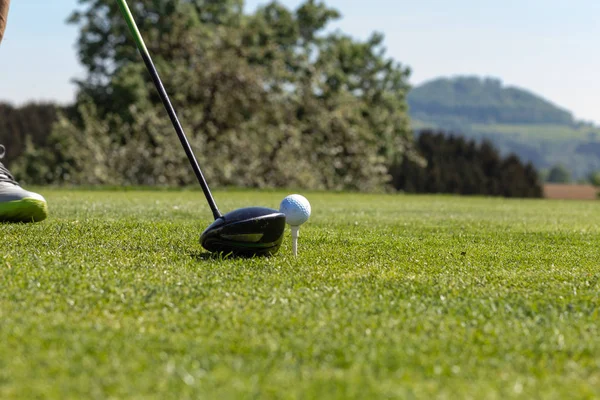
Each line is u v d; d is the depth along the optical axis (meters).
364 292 2.43
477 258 3.41
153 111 18.70
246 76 19.92
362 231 4.67
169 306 2.13
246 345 1.74
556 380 1.54
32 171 21.02
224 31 21.14
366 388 1.45
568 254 3.69
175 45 21.73
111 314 2.02
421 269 3.00
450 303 2.28
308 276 2.72
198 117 18.59
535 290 2.55
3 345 1.67
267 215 3.11
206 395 1.39
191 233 4.05
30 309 2.04
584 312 2.19
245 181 18.72
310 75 21.09
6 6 4.43
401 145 24.19
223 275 2.67
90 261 2.91
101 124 19.19
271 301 2.24
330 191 15.23
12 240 3.42
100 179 17.67
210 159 18.12
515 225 5.79
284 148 19.38
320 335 1.84
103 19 23.11
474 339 1.84
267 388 1.44
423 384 1.49
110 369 1.53
